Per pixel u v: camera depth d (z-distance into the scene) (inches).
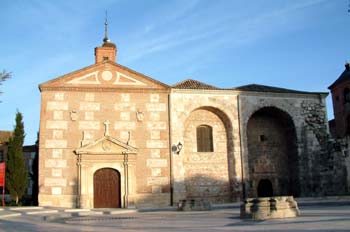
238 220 839.7
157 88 1737.2
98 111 1680.6
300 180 1850.4
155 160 1685.5
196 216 1026.1
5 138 2591.0
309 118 1902.1
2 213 1160.8
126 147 1658.5
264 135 1931.6
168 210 1386.6
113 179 1653.5
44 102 1644.9
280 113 1895.9
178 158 1700.3
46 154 1605.6
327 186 1818.4
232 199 1761.8
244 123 1808.6
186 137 1795.0
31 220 976.9
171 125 1724.9
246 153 1787.6
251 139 1908.2
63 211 1336.1
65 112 1652.3
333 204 1334.9
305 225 668.7
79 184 1598.2
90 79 1699.1
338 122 2417.6
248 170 1787.6
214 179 1787.6
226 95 1813.5
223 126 1850.4
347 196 1636.3
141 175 1663.4
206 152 1806.1
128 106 1710.1
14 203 1774.1
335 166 1806.1
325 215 862.5
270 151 1924.2
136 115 1706.4
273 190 1894.7
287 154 1947.6
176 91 1759.4
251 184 1857.8
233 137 1793.8
